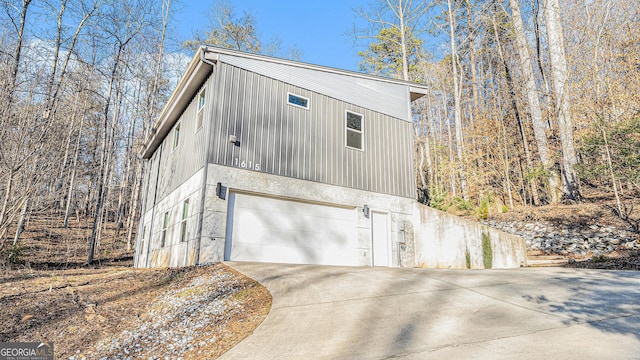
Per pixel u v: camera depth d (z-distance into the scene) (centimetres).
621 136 1042
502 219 1517
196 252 800
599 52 1561
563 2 1930
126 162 2564
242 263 809
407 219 1171
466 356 310
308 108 1048
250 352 362
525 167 2042
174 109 1202
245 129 916
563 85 1540
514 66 2352
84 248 1819
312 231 976
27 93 1114
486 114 2333
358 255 1034
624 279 595
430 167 2638
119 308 577
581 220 1241
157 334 461
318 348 359
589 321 387
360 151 1126
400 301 520
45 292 654
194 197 893
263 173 920
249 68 961
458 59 2342
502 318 418
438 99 3055
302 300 536
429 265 1130
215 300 561
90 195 2367
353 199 1066
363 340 372
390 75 2700
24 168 989
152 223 1375
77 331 493
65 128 1375
